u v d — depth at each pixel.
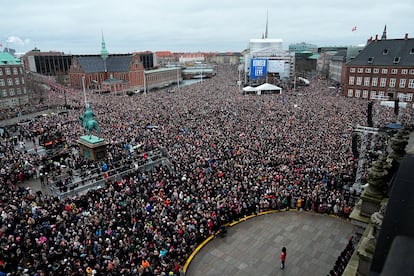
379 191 11.95
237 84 144.00
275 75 158.88
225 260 22.89
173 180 32.88
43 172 37.41
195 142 45.47
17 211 25.89
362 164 30.58
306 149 41.03
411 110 64.25
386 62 91.94
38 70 193.75
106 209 26.94
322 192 29.86
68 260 20.20
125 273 19.27
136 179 34.09
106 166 37.78
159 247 22.30
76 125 57.62
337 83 144.00
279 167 35.69
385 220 4.91
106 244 22.03
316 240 24.92
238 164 36.91
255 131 51.25
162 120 60.84
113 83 136.38
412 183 4.82
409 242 3.78
